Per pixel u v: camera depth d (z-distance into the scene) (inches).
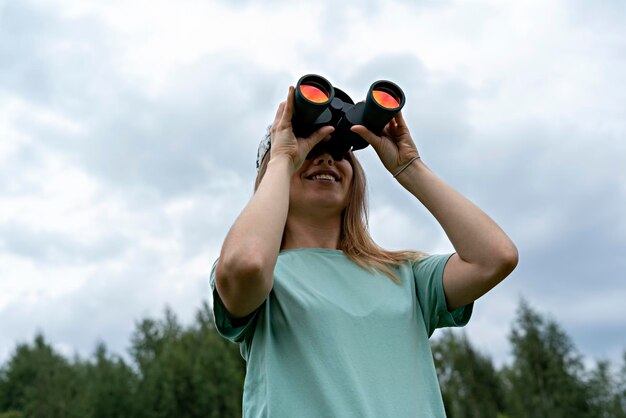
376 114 109.5
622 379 1916.8
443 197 108.5
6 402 2308.1
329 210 113.9
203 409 2020.2
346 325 97.2
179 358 2117.4
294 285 102.0
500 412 1969.7
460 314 109.5
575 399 1840.6
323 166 114.3
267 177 102.2
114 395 2034.9
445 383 2078.0
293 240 114.5
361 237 114.7
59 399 2145.7
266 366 95.9
